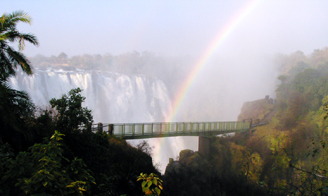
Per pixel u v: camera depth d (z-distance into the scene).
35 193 4.59
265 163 33.81
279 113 46.88
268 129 41.12
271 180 29.72
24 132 10.81
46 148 5.40
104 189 8.91
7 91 10.92
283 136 36.38
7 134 10.47
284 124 42.47
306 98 46.06
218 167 31.80
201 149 33.88
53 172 4.96
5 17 11.57
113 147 18.00
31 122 12.18
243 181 30.11
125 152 18.23
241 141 38.50
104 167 12.97
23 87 41.19
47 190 4.87
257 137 39.06
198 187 28.17
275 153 34.94
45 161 5.06
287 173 23.36
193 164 30.44
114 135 21.25
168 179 26.77
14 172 4.92
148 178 5.26
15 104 11.48
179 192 26.33
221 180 30.70
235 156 33.09
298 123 41.56
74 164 5.99
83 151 11.92
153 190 5.36
